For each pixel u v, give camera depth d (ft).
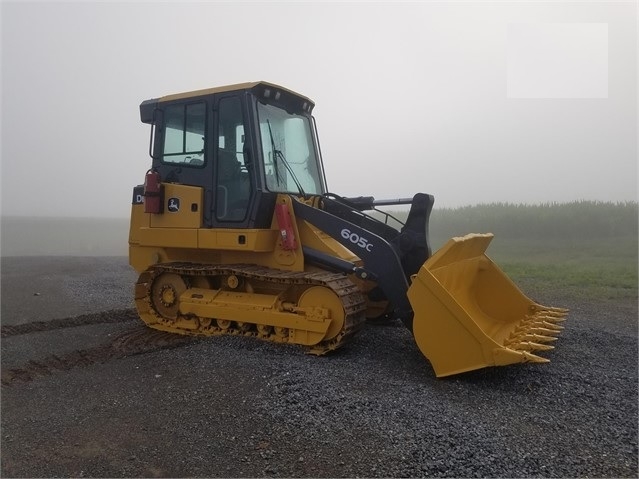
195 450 12.26
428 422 13.17
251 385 15.78
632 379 16.79
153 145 23.79
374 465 11.34
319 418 13.50
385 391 15.30
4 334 24.21
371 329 23.36
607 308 30.42
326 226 20.34
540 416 13.78
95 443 12.79
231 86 21.48
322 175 25.04
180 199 22.66
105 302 32.40
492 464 11.24
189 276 23.31
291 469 11.30
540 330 19.27
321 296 19.44
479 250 21.52
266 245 20.94
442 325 16.44
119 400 15.43
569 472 11.00
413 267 19.83
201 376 16.81
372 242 19.20
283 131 22.89
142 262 25.49
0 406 15.33
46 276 45.55
